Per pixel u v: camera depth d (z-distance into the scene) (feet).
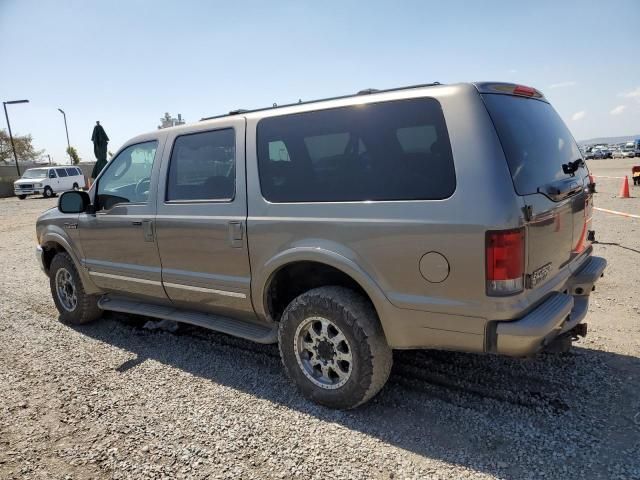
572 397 10.39
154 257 13.46
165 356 13.75
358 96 10.12
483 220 8.11
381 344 9.75
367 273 9.45
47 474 8.76
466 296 8.44
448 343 8.92
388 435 9.41
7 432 10.17
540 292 8.88
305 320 10.42
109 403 11.17
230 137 11.81
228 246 11.61
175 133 13.10
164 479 8.46
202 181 12.34
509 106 9.41
